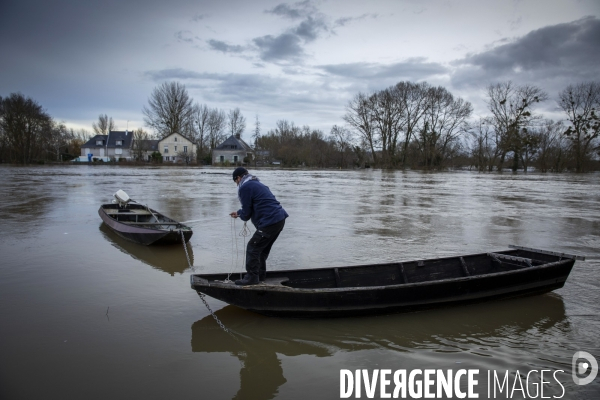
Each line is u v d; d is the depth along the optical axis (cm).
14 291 631
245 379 409
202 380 406
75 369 420
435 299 568
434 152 6612
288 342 489
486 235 1136
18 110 6078
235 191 2303
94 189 2289
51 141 7250
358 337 503
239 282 548
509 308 597
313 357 455
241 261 823
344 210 1594
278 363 442
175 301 604
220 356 454
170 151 8262
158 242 906
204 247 941
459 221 1370
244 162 7925
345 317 552
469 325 539
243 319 549
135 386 393
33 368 420
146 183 2852
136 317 546
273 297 530
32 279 689
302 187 2739
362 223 1298
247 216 556
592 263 848
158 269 761
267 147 9050
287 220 1327
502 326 537
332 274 630
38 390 384
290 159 7475
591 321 554
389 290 541
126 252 877
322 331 518
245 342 487
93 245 933
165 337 494
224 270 762
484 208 1728
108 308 573
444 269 684
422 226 1265
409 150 7156
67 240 977
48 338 483
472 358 455
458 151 7094
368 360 451
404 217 1442
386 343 489
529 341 495
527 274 609
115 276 714
